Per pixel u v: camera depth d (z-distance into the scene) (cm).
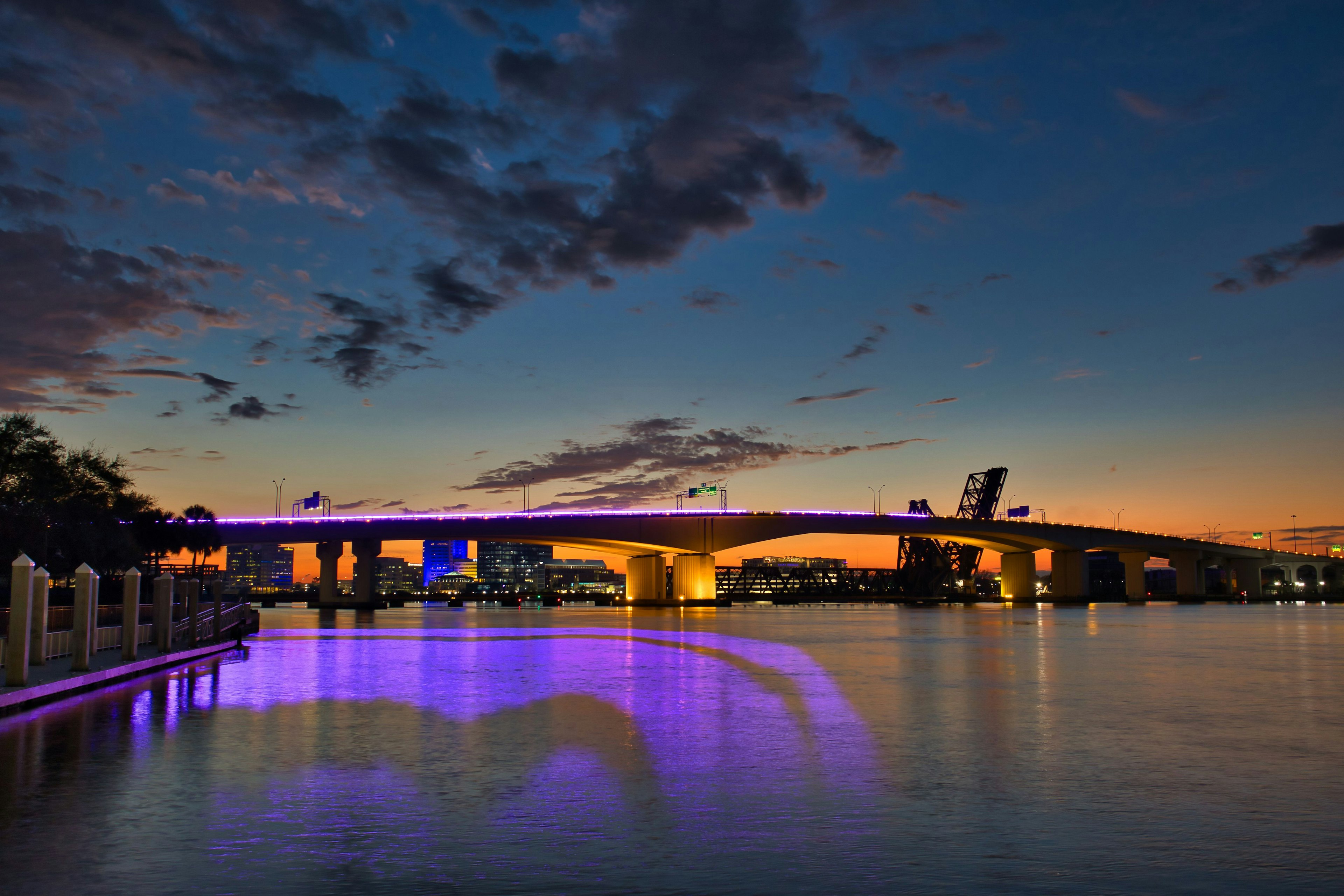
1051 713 2541
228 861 1169
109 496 7512
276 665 4344
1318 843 1243
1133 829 1313
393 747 1989
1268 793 1538
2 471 6266
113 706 2702
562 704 2775
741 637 7438
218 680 3538
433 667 4247
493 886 1072
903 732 2202
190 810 1427
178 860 1173
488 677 3691
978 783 1614
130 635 3791
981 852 1203
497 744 2020
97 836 1283
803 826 1332
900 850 1209
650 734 2170
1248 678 3656
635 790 1563
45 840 1262
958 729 2252
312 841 1258
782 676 3756
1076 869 1132
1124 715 2494
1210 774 1689
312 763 1803
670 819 1373
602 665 4338
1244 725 2312
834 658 4875
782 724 2330
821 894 1043
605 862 1162
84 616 3222
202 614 5709
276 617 16238
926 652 5394
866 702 2812
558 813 1409
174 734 2167
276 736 2139
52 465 6512
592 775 1686
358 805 1462
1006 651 5469
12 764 1792
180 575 9575
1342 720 2402
